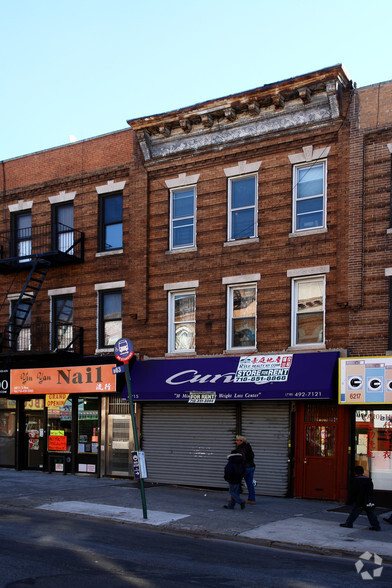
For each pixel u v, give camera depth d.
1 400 23.88
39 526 12.59
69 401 22.00
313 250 17.92
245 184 19.50
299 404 17.61
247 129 19.36
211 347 19.28
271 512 14.87
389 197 16.94
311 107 18.31
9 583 8.25
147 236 20.86
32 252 23.48
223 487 18.50
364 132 17.45
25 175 24.06
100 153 22.34
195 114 19.92
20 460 23.00
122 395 19.50
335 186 17.83
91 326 21.78
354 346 16.95
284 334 18.08
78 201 22.67
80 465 21.55
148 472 19.97
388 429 16.33
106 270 21.73
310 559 10.76
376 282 16.83
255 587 8.52
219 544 11.74
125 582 8.48
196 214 20.05
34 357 22.22
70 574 8.80
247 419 18.41
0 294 24.33
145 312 20.50
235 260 19.12
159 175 20.97
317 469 17.16
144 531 12.72
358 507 13.17
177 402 19.73
